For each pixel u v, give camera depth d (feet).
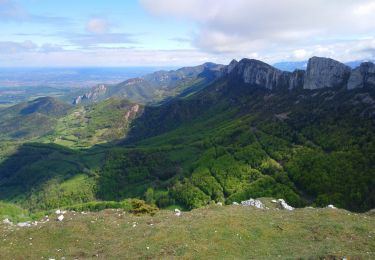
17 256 148.56
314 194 511.81
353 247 139.64
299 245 147.43
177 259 132.77
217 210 198.90
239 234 158.51
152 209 216.13
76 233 170.71
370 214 194.80
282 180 577.84
